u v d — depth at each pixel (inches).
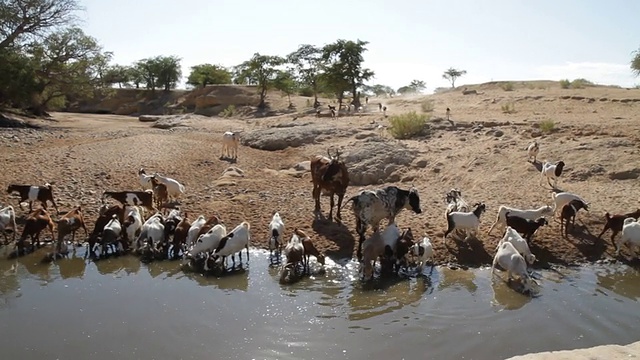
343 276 441.4
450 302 389.1
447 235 507.2
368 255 436.1
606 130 830.5
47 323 357.1
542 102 1385.3
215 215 582.2
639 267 454.0
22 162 788.6
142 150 908.0
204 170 810.2
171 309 378.6
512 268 411.5
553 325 350.9
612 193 595.2
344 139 989.8
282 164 863.7
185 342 331.6
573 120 978.1
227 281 430.3
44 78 1702.8
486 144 835.4
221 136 1169.4
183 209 607.5
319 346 327.0
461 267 457.7
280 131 1066.1
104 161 819.4
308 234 527.2
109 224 489.7
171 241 511.5
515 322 355.9
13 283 427.8
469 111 1331.2
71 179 712.4
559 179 659.4
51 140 1067.9
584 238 498.0
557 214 545.3
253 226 551.5
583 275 440.1
